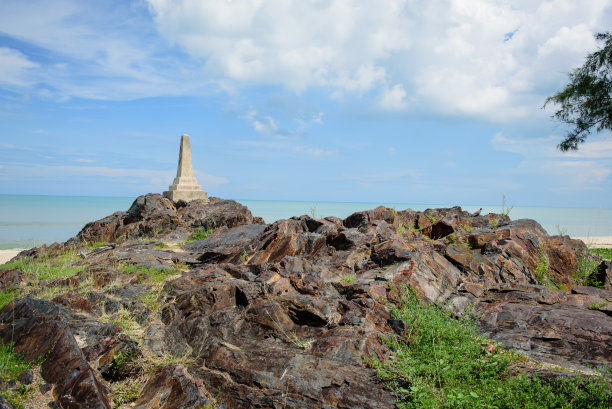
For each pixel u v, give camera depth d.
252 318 7.20
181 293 8.32
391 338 6.54
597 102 18.22
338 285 8.34
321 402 5.28
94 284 9.59
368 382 5.50
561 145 19.62
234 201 23.41
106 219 20.25
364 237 10.32
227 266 9.50
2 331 6.86
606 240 28.97
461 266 9.56
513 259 10.09
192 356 6.54
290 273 8.85
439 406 5.10
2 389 5.44
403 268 8.64
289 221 12.34
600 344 6.51
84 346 6.52
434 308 7.65
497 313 7.81
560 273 10.46
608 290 9.23
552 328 7.06
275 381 5.63
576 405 4.97
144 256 12.62
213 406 5.45
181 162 26.11
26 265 13.27
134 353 6.36
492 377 5.77
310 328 6.92
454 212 15.23
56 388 5.50
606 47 17.77
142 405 5.59
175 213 19.89
